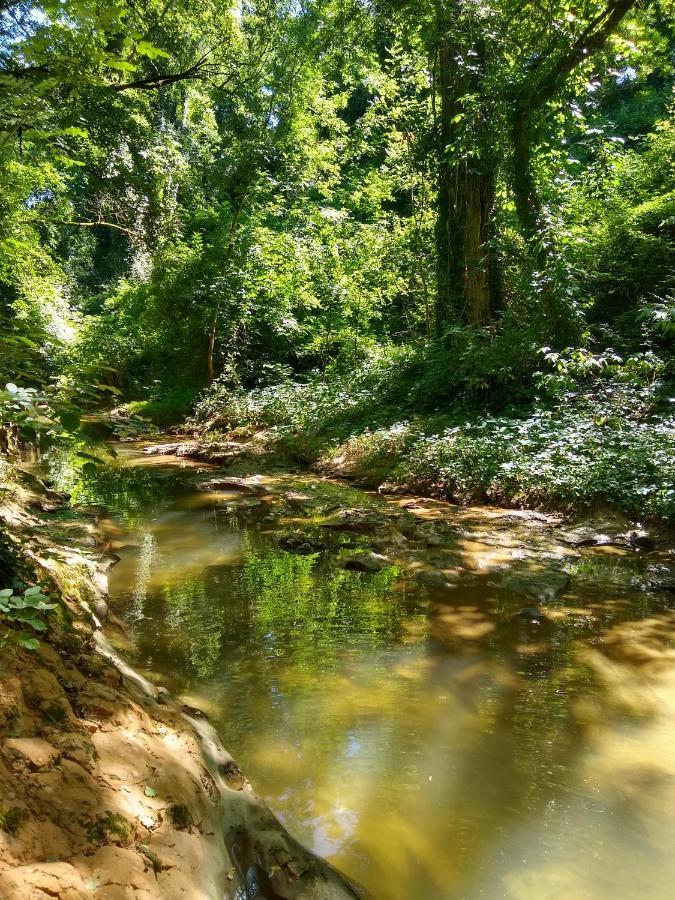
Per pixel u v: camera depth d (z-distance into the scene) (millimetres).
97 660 2607
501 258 12367
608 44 10344
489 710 3334
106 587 4773
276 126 17562
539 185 11055
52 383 2525
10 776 1668
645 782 2764
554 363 8555
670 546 6062
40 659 2271
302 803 2574
